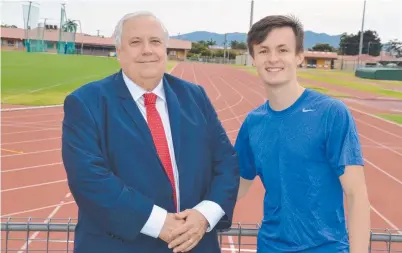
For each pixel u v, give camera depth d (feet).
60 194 32.63
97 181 7.63
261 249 9.29
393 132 60.44
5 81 92.73
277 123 8.86
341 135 8.17
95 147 7.95
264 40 8.55
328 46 348.79
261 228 9.43
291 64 8.59
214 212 8.52
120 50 8.52
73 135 7.97
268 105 9.30
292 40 8.55
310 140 8.41
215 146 9.21
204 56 322.55
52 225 11.27
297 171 8.54
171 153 8.51
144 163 8.14
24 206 30.17
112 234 7.97
